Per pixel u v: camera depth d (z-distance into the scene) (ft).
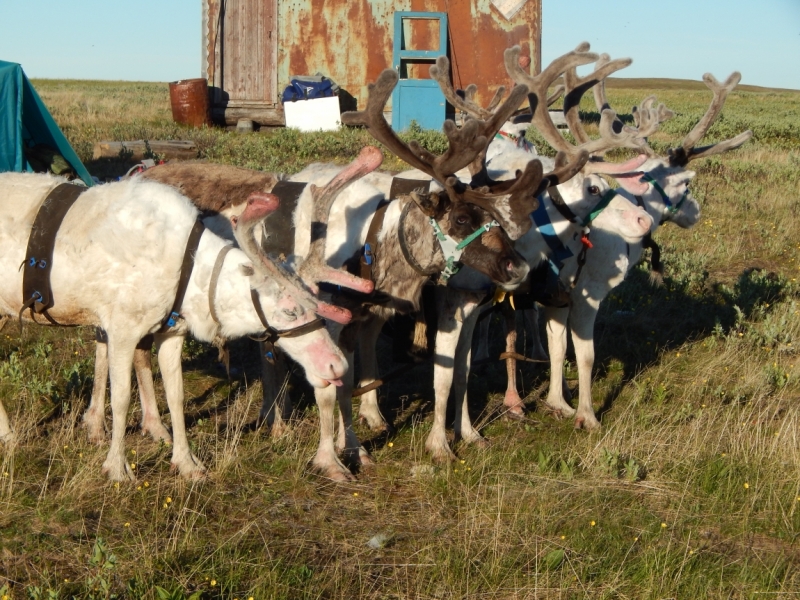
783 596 14.38
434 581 14.57
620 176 20.61
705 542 16.10
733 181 55.57
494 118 17.51
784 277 34.58
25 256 16.75
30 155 38.01
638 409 22.68
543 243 20.16
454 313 19.56
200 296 16.66
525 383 25.34
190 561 14.66
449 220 17.20
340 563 14.93
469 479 18.15
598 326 29.37
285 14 74.08
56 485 17.13
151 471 17.83
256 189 19.48
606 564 15.15
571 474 18.45
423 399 23.73
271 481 17.92
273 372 21.07
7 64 35.58
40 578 13.97
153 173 20.24
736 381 24.94
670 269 34.65
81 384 21.90
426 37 73.97
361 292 17.74
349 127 70.44
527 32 73.61
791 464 18.86
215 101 75.31
